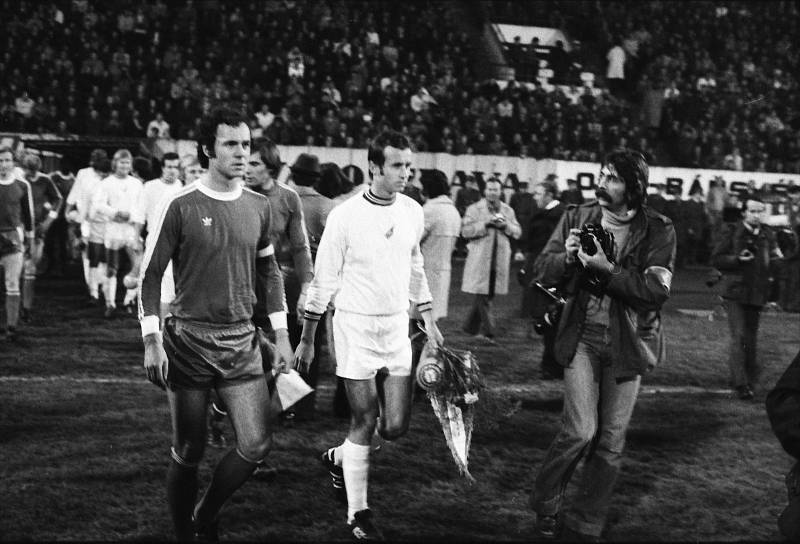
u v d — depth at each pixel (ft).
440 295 29.94
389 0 89.71
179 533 14.03
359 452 15.23
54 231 50.93
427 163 70.08
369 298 15.14
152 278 13.20
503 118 77.05
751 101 90.38
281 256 19.97
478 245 34.27
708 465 20.02
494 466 19.30
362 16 87.45
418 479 18.35
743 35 99.45
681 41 96.63
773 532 16.22
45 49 71.77
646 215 15.55
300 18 83.30
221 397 13.73
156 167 57.52
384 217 15.14
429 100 77.05
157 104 69.72
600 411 15.67
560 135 76.54
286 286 19.86
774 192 71.41
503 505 17.11
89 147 59.82
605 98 85.15
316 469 18.66
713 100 87.56
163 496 16.78
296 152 67.41
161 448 19.54
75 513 15.88
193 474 13.74
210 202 13.37
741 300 26.53
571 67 90.17
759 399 26.55
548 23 99.19
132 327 34.55
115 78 71.31
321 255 15.21
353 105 75.82
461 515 16.53
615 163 15.29
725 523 16.60
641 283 14.78
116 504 16.34
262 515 16.10
